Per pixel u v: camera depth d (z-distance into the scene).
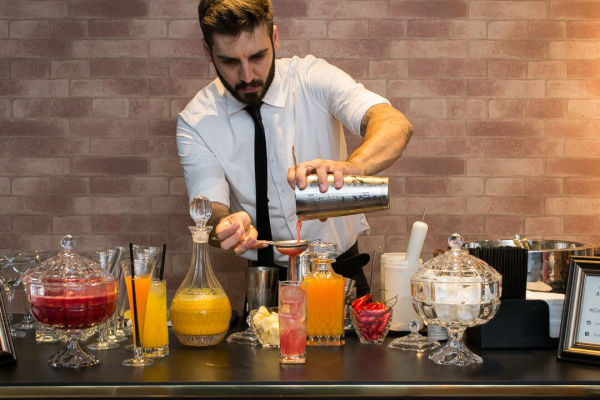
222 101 2.40
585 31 3.40
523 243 2.05
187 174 2.40
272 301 1.70
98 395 1.31
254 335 1.69
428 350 1.59
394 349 1.60
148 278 1.50
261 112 2.35
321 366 1.44
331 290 1.62
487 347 1.62
